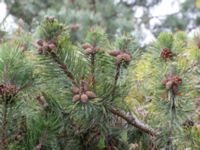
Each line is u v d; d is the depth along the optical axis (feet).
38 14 21.61
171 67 4.46
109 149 4.96
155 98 4.53
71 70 4.60
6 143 4.33
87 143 4.89
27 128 4.55
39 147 4.43
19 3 22.76
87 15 20.04
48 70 4.58
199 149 4.53
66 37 4.65
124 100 4.82
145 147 5.01
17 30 6.84
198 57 4.97
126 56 4.57
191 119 4.91
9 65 4.29
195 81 4.83
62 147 4.78
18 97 4.26
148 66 5.11
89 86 4.55
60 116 4.57
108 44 4.91
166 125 4.55
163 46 5.05
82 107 4.42
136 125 4.72
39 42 4.52
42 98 4.71
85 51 4.63
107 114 4.66
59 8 23.52
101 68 4.67
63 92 4.54
